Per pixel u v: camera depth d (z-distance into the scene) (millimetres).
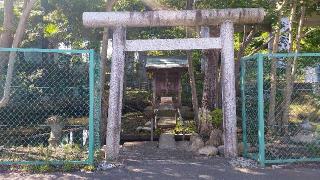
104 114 8336
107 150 6246
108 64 12156
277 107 8016
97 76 6527
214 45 6371
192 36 10320
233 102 6324
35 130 8711
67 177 5250
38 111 9344
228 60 6336
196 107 9734
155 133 9523
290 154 6332
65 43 13312
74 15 11305
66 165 5586
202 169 5633
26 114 9211
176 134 9195
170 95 12547
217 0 7809
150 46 6348
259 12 6344
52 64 10062
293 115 8445
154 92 12594
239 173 5414
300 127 7699
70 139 7902
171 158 6613
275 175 5301
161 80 12570
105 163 5875
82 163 5676
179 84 12547
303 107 8461
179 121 10523
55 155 6148
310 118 8289
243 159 6109
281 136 7426
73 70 9648
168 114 11562
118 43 6320
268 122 7609
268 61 8414
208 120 8703
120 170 5609
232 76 6328
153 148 7793
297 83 8500
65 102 9578
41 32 12602
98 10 10922
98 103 6680
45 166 5543
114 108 6285
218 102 9453
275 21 8469
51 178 5195
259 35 12438
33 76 9609
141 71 16109
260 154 5805
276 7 8461
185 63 12727
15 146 7258
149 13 6293
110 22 6270
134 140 9211
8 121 8898
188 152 7234
